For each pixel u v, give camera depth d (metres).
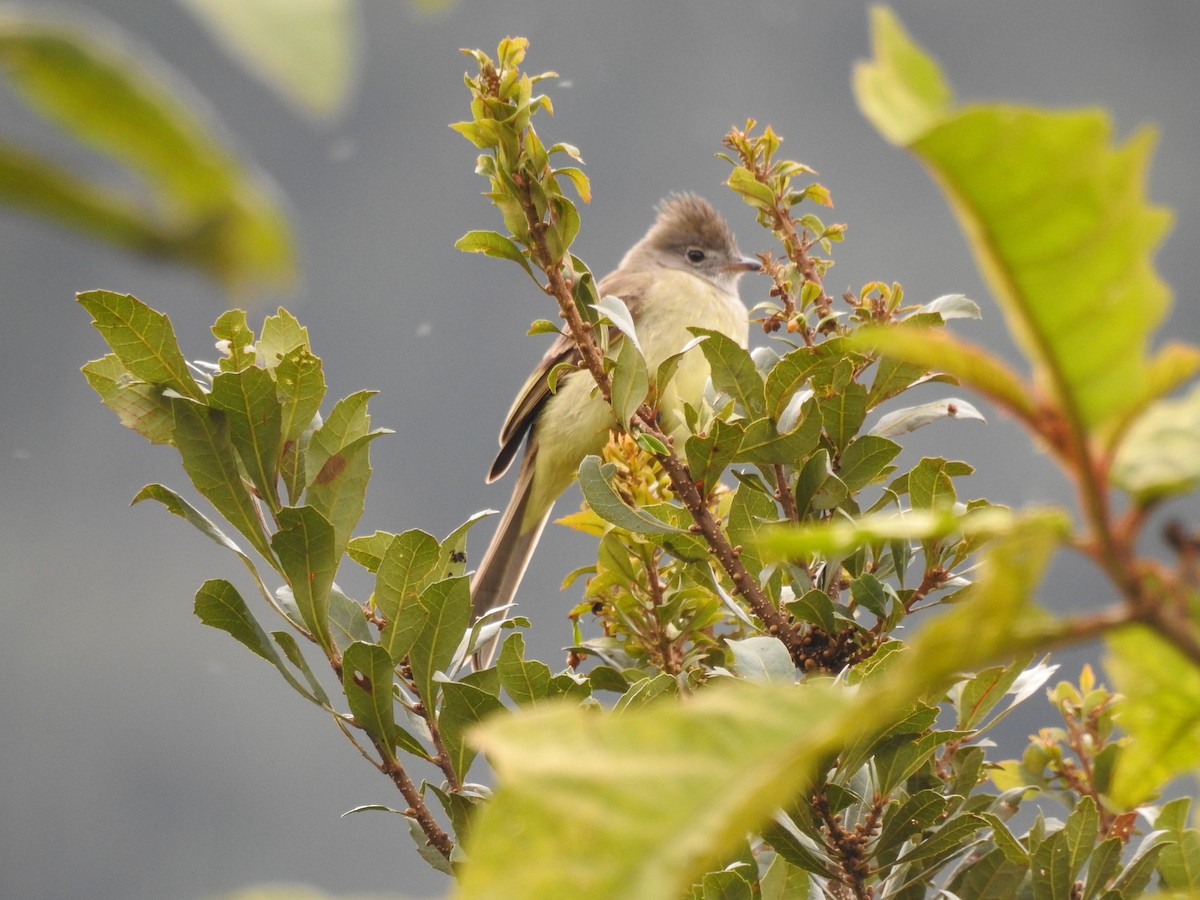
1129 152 1.12
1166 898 1.67
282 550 4.47
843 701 1.29
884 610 4.91
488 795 4.41
